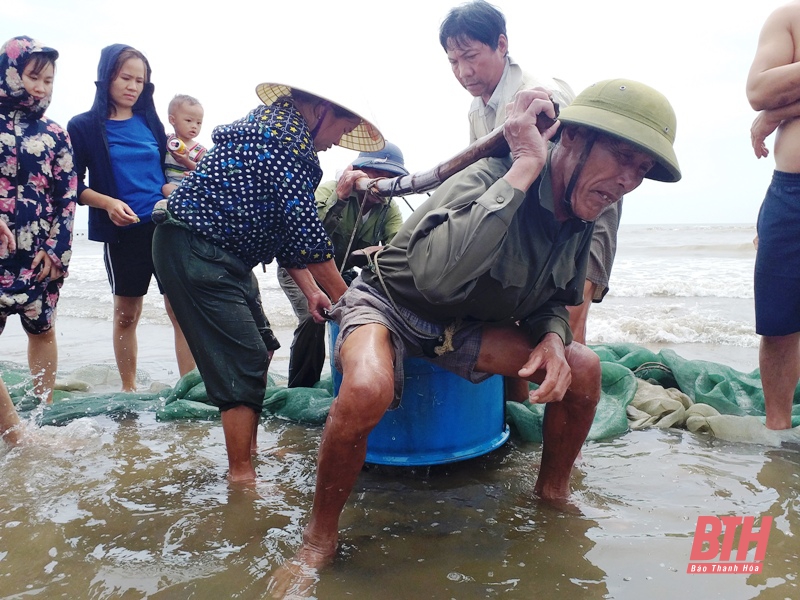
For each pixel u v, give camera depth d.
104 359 6.05
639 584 2.06
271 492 2.83
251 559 2.23
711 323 7.30
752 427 3.44
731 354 6.03
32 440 3.44
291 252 2.88
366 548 2.32
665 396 3.99
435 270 2.20
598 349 4.69
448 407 3.00
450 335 2.50
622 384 4.00
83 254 25.98
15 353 6.29
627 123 2.10
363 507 2.69
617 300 9.84
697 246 22.77
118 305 4.67
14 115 3.67
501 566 2.18
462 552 2.29
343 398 2.06
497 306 2.41
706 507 2.61
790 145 3.17
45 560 2.23
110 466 3.16
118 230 4.45
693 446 3.37
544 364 2.39
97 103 4.36
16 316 8.62
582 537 2.37
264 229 2.85
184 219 2.76
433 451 3.03
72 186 3.89
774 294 3.31
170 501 2.73
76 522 2.52
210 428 3.82
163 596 2.01
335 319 2.68
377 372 2.10
